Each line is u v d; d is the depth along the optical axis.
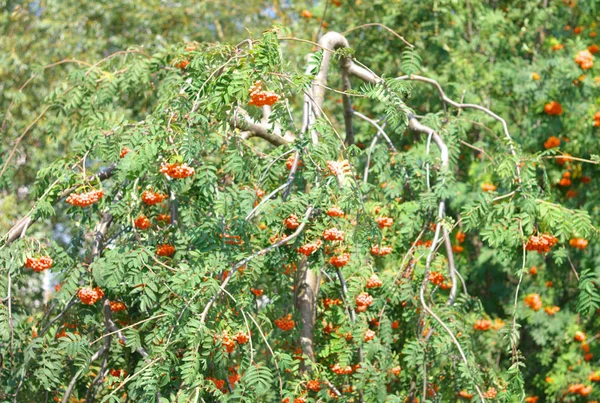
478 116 5.52
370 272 4.16
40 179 4.05
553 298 6.80
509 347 3.93
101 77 4.89
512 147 4.43
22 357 3.67
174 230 3.87
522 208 3.97
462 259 6.83
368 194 4.57
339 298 4.47
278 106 3.56
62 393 3.92
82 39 8.82
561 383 6.60
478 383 3.98
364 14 7.69
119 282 3.54
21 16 9.15
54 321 3.81
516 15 7.38
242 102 3.47
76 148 3.94
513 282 7.16
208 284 3.30
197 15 9.23
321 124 3.67
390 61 7.34
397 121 3.88
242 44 3.84
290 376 4.18
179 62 4.77
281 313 4.21
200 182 3.50
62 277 3.66
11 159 5.38
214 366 3.67
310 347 4.29
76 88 4.88
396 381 5.18
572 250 6.73
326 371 4.27
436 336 3.88
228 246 3.60
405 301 4.23
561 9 7.39
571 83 6.66
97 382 3.90
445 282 4.45
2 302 3.71
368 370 3.95
